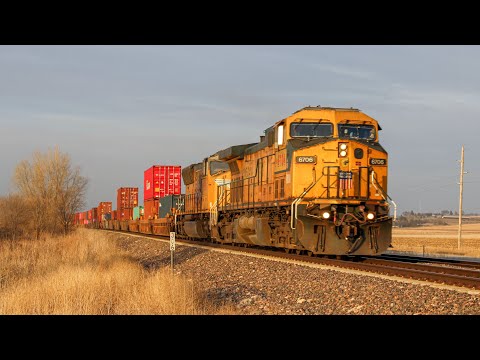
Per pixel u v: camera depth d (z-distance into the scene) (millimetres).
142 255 32719
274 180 23250
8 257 27078
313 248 19953
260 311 12367
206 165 36156
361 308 11648
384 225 20188
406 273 15867
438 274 14914
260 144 25938
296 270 17562
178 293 13602
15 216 54719
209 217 35312
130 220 66375
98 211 91125
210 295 15336
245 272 18859
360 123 21312
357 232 19828
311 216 19969
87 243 37688
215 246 31500
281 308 12445
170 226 46312
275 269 18453
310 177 20484
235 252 25484
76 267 20672
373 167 20594
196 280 18531
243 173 28828
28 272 22031
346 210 19969
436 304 11508
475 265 20000
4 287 17062
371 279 14875
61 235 53188
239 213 29203
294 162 20672
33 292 14805
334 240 19875
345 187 20219
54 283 15812
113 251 33969
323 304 12578
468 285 13633
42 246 35031
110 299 15023
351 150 20391
